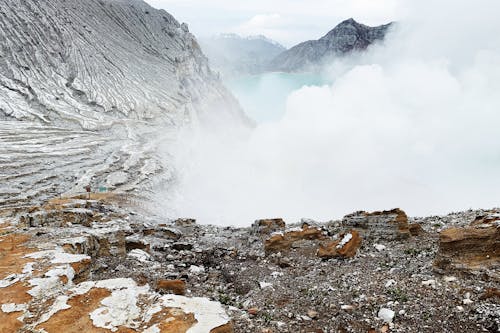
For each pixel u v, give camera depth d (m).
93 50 117.31
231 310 11.77
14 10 102.56
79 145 63.62
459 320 10.46
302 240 19.73
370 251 17.14
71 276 11.65
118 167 56.97
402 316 11.00
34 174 45.75
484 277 12.03
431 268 13.65
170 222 30.20
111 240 17.08
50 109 80.81
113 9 158.88
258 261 18.64
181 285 13.08
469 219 19.52
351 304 12.10
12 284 10.72
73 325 8.93
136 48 147.25
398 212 18.78
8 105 77.00
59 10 120.56
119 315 9.22
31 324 9.05
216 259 19.42
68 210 19.83
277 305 12.57
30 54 96.31
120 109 95.06
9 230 16.11
